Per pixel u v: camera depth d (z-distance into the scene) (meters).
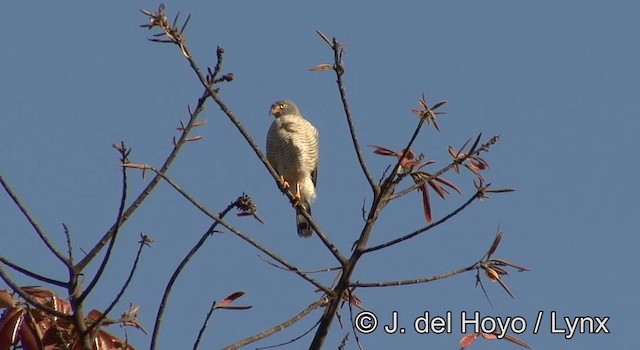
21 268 9.59
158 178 9.95
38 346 9.45
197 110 10.26
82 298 9.45
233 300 9.70
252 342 10.36
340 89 11.17
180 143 10.09
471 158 10.85
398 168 11.24
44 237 9.58
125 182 9.22
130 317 9.78
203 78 10.21
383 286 11.08
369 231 11.30
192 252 9.76
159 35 9.94
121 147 9.31
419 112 10.69
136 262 9.32
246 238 10.52
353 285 11.11
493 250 10.62
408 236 11.03
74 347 9.60
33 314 9.65
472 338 10.34
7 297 9.66
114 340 9.75
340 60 11.02
